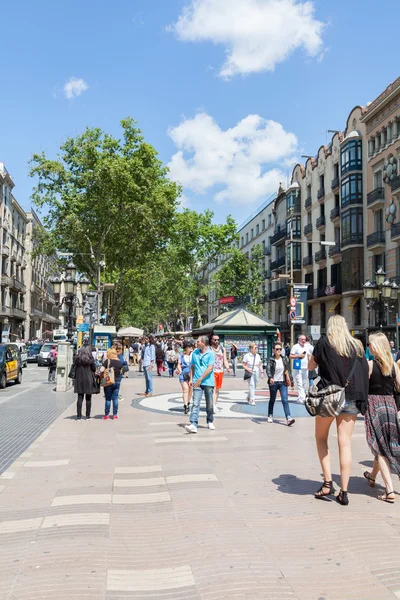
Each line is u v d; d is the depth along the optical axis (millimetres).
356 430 10133
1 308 61406
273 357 11000
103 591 3348
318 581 3473
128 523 4664
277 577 3537
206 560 3824
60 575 3582
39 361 43031
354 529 4461
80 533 4406
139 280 49656
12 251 66438
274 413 12805
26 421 11430
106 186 36531
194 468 6801
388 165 34406
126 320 90938
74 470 6727
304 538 4254
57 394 18328
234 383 22953
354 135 38875
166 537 4305
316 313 46688
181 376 12820
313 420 11555
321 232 46531
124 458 7473
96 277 38875
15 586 3412
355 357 5277
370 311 37031
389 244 34781
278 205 56344
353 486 5918
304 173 50656
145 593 3326
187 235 53250
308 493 5605
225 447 8281
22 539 4277
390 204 34656
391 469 6598
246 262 53938
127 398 16734
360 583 3441
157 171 38812
